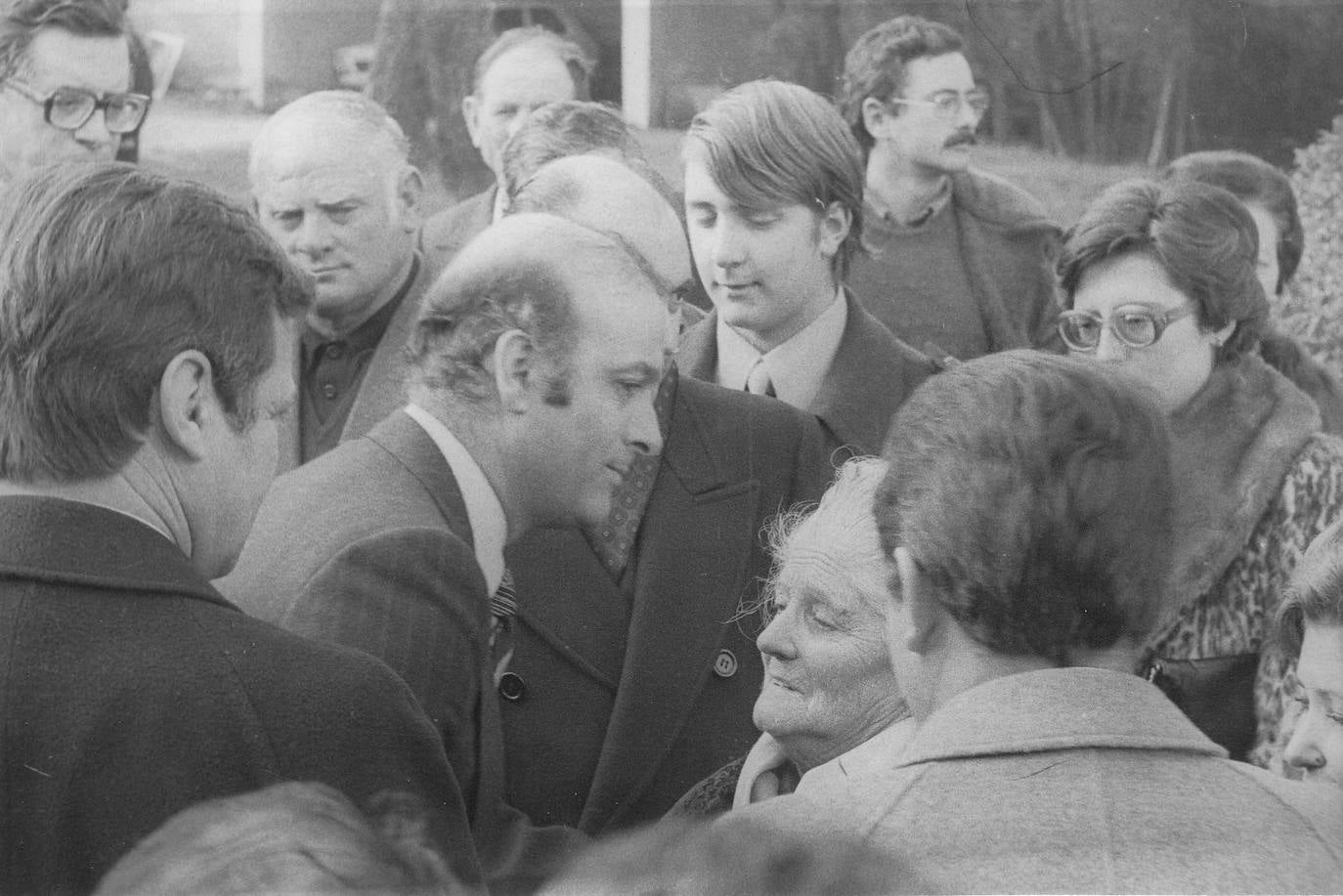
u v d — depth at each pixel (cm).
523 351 197
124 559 146
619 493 200
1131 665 147
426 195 202
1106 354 207
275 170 200
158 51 203
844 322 206
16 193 148
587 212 201
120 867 103
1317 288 207
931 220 206
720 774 199
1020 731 140
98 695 142
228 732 144
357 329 197
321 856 101
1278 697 198
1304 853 136
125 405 146
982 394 146
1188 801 138
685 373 204
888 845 137
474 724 194
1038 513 141
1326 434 201
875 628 191
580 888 108
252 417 154
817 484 202
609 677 199
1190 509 201
